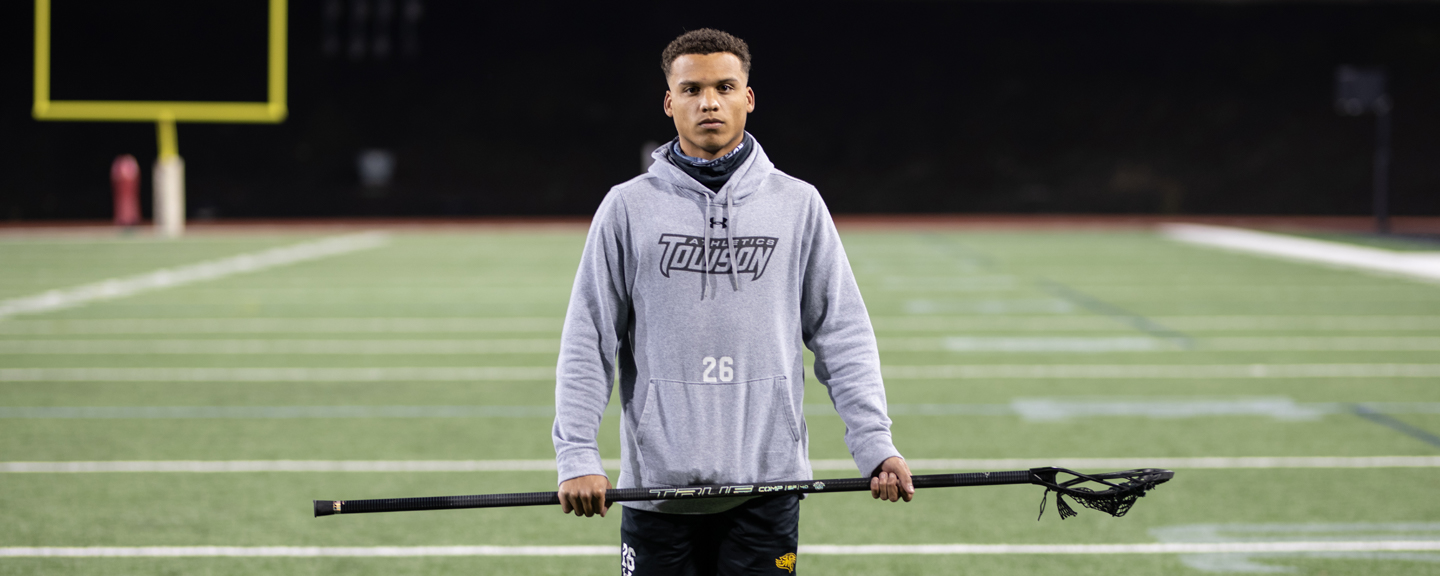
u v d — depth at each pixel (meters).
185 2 27.55
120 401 8.16
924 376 9.20
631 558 2.85
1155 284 16.08
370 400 8.24
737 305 2.71
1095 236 25.56
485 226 28.61
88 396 8.33
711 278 2.70
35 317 12.58
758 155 2.77
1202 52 28.89
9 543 4.96
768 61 29.22
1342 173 28.75
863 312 2.85
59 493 5.77
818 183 29.52
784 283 2.74
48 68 25.44
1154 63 29.05
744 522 2.78
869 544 5.04
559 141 29.33
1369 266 18.62
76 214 28.73
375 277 17.06
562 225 28.89
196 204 28.83
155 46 27.58
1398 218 28.77
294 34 28.72
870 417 2.74
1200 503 5.60
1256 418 7.58
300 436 7.09
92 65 27.53
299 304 13.89
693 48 2.70
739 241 2.70
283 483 6.00
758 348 2.72
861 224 28.58
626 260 2.75
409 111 29.11
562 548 4.97
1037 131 29.30
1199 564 4.73
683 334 2.71
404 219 29.23
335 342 10.97
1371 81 24.34
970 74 29.25
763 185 2.75
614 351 2.80
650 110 29.30
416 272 17.84
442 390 8.63
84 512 5.45
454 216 29.34
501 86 29.17
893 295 14.78
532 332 11.65
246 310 13.30
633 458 2.78
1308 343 10.84
